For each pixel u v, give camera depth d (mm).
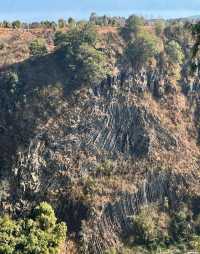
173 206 94875
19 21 127875
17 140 95250
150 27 116188
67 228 88875
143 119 101312
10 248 76062
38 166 93250
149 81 106500
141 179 94875
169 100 106188
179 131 102812
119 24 122625
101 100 101312
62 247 84750
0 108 99000
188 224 92250
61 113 98438
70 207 90438
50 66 105250
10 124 97000
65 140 96188
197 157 100938
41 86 101125
